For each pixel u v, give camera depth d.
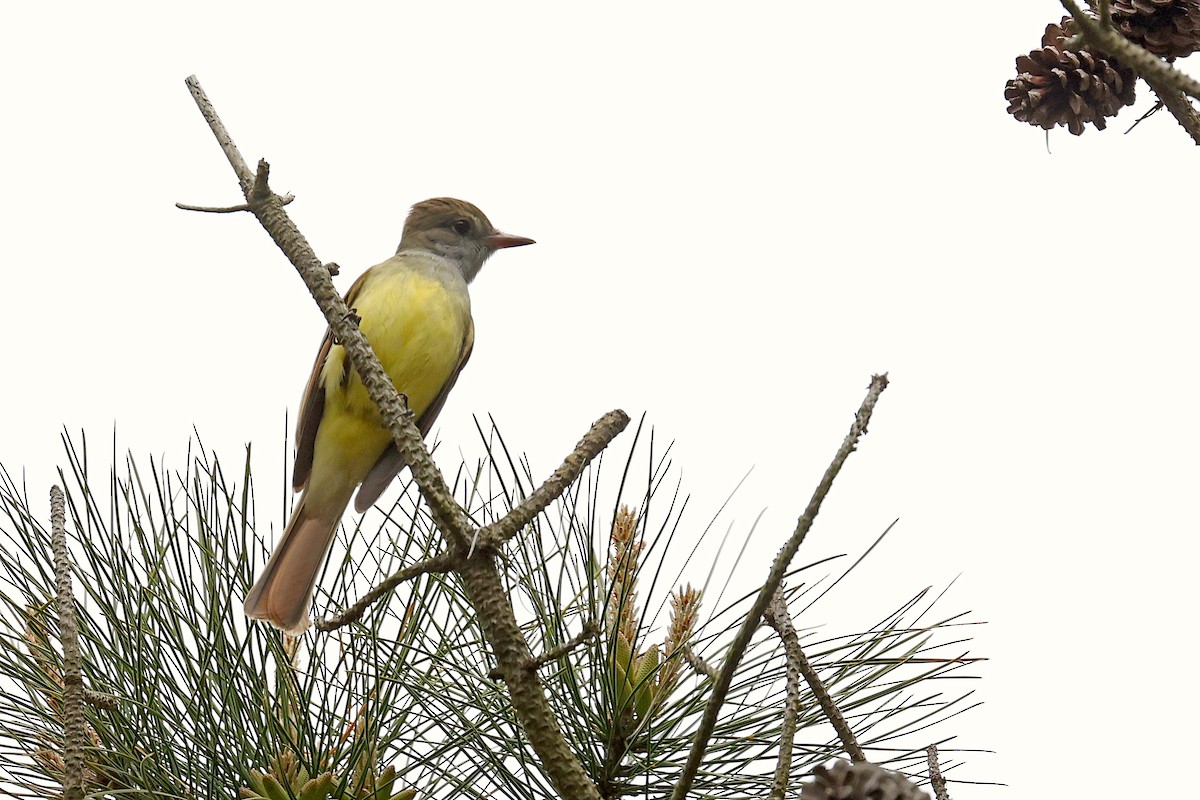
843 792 4.33
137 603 5.75
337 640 5.89
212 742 5.62
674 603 5.94
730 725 5.66
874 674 5.59
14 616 5.72
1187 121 5.55
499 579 5.12
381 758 5.61
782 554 4.14
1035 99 5.96
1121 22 5.86
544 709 5.00
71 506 5.84
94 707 5.55
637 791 5.69
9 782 5.45
